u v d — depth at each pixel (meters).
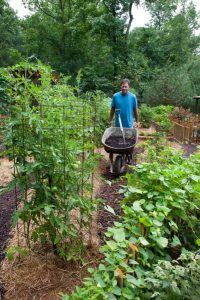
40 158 2.78
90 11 27.88
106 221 4.04
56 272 3.01
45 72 2.93
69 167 2.88
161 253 2.71
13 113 2.82
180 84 22.27
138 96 23.00
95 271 2.18
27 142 2.81
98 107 7.06
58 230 3.03
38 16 32.53
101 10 27.75
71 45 31.28
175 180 3.38
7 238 3.63
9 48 36.16
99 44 28.67
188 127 12.47
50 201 2.88
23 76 2.86
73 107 3.25
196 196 3.35
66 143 2.86
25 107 2.76
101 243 3.47
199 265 2.14
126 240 2.32
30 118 2.62
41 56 32.59
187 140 12.43
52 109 2.88
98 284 1.96
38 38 32.09
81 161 3.22
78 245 3.10
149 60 28.48
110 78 26.77
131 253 2.34
